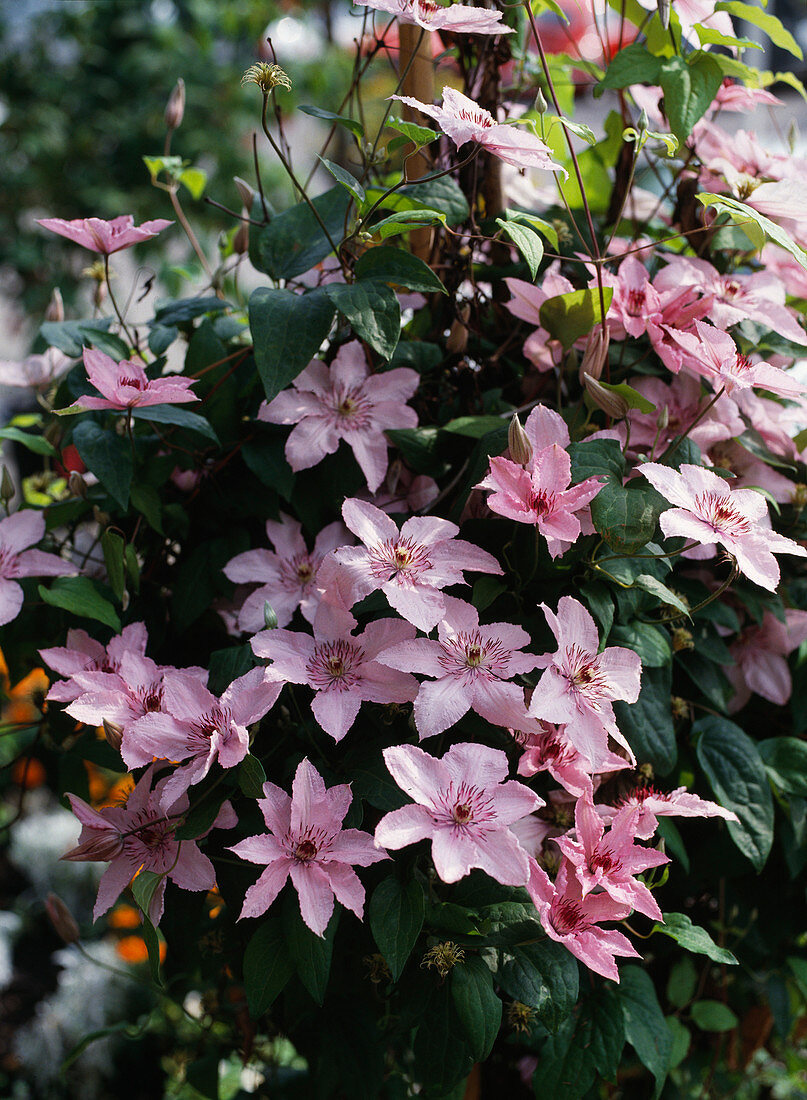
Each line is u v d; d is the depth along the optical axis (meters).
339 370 1.60
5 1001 3.00
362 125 1.58
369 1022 1.60
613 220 1.81
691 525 1.46
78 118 4.31
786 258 1.71
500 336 1.75
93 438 1.57
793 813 1.62
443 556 1.49
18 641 1.65
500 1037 1.64
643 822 1.48
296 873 1.43
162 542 1.67
